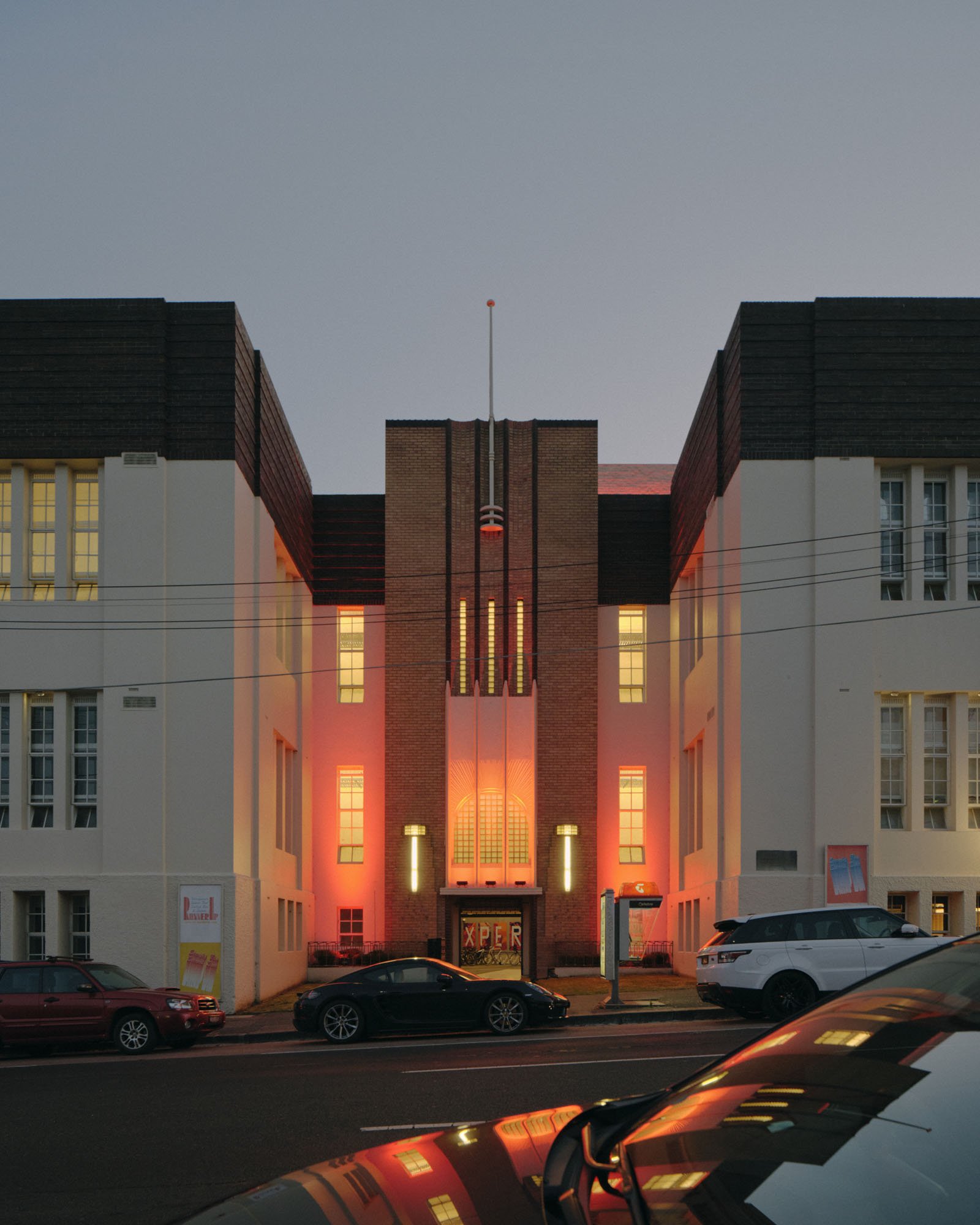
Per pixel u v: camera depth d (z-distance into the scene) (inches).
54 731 1055.6
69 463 1067.9
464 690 1453.0
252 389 1146.7
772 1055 124.0
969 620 1087.6
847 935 775.1
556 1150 120.0
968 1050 106.9
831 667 1072.2
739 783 1069.1
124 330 1064.2
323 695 1478.8
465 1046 709.9
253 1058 691.4
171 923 1011.9
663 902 1444.4
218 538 1048.8
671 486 1656.0
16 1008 753.0
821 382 1091.3
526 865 1425.9
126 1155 398.3
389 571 1473.9
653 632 1494.8
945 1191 89.9
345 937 1438.2
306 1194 123.0
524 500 1488.7
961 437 1087.6
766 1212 93.5
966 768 1089.4
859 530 1080.8
